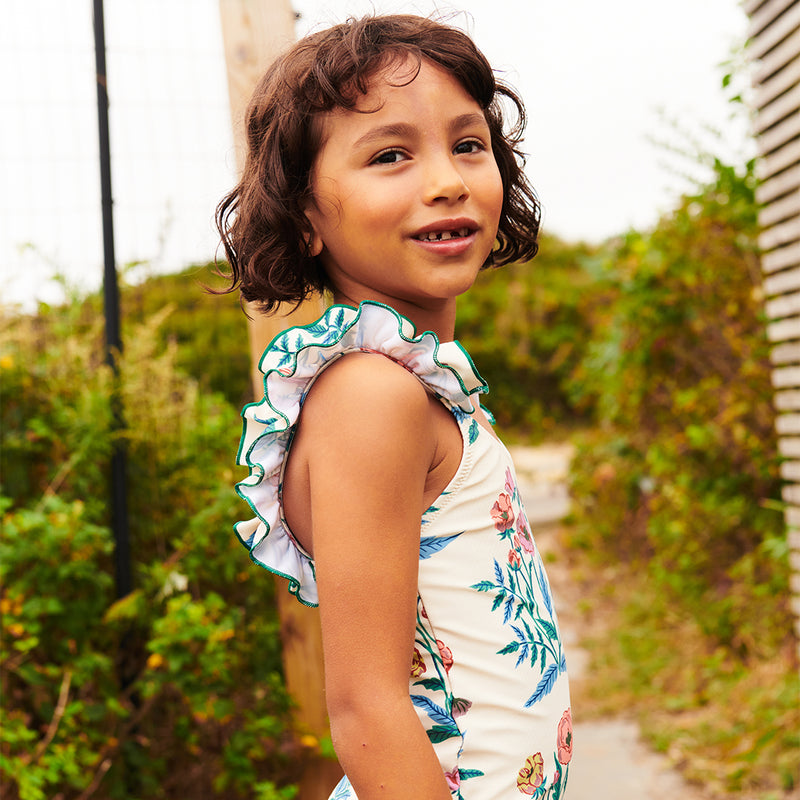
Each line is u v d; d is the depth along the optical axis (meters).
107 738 2.28
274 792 2.28
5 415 2.47
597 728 3.55
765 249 3.24
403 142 0.89
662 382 5.18
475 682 0.88
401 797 0.77
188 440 2.59
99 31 2.52
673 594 4.66
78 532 2.25
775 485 4.29
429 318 0.99
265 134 0.99
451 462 0.90
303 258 0.99
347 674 0.79
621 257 5.34
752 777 2.82
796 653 3.48
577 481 6.57
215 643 2.29
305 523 0.93
